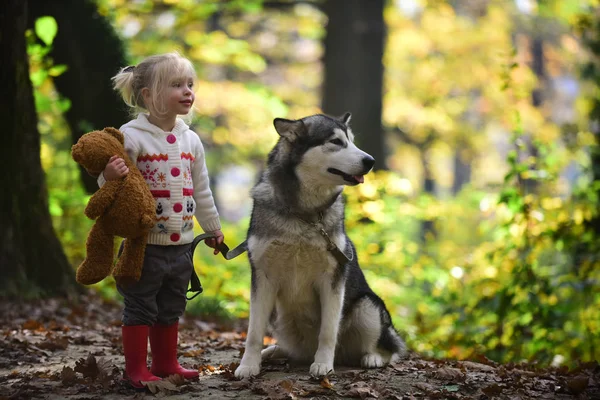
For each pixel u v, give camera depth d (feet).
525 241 31.01
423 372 19.03
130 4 56.08
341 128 18.90
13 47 29.27
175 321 17.25
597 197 33.73
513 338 28.89
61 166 45.19
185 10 56.90
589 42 40.50
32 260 30.32
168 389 16.08
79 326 26.08
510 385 17.80
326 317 18.54
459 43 95.61
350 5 64.18
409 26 95.55
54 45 39.75
